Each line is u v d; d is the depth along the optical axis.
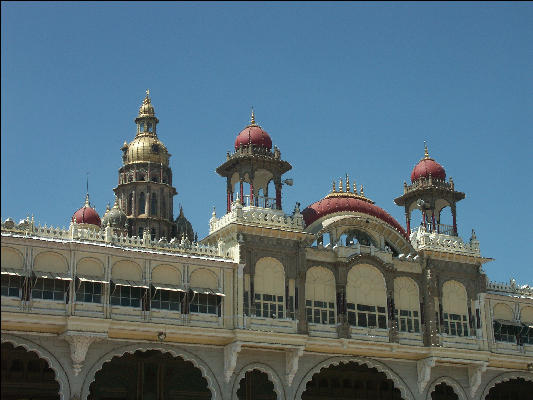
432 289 56.59
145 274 47.97
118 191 83.00
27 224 47.47
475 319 57.81
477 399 57.31
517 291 62.06
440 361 55.31
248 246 51.34
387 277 55.41
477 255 58.97
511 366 58.88
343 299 53.44
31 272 44.69
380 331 54.00
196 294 49.06
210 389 49.34
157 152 84.25
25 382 49.47
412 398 55.16
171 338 48.09
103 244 48.34
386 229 57.38
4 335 44.03
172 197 85.00
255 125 57.16
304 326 51.53
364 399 60.97
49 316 44.09
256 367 50.72
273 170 55.91
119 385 51.12
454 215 60.94
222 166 56.03
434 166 61.94
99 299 46.31
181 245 50.94
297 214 53.88
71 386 44.97
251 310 50.22
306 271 53.06
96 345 46.31
